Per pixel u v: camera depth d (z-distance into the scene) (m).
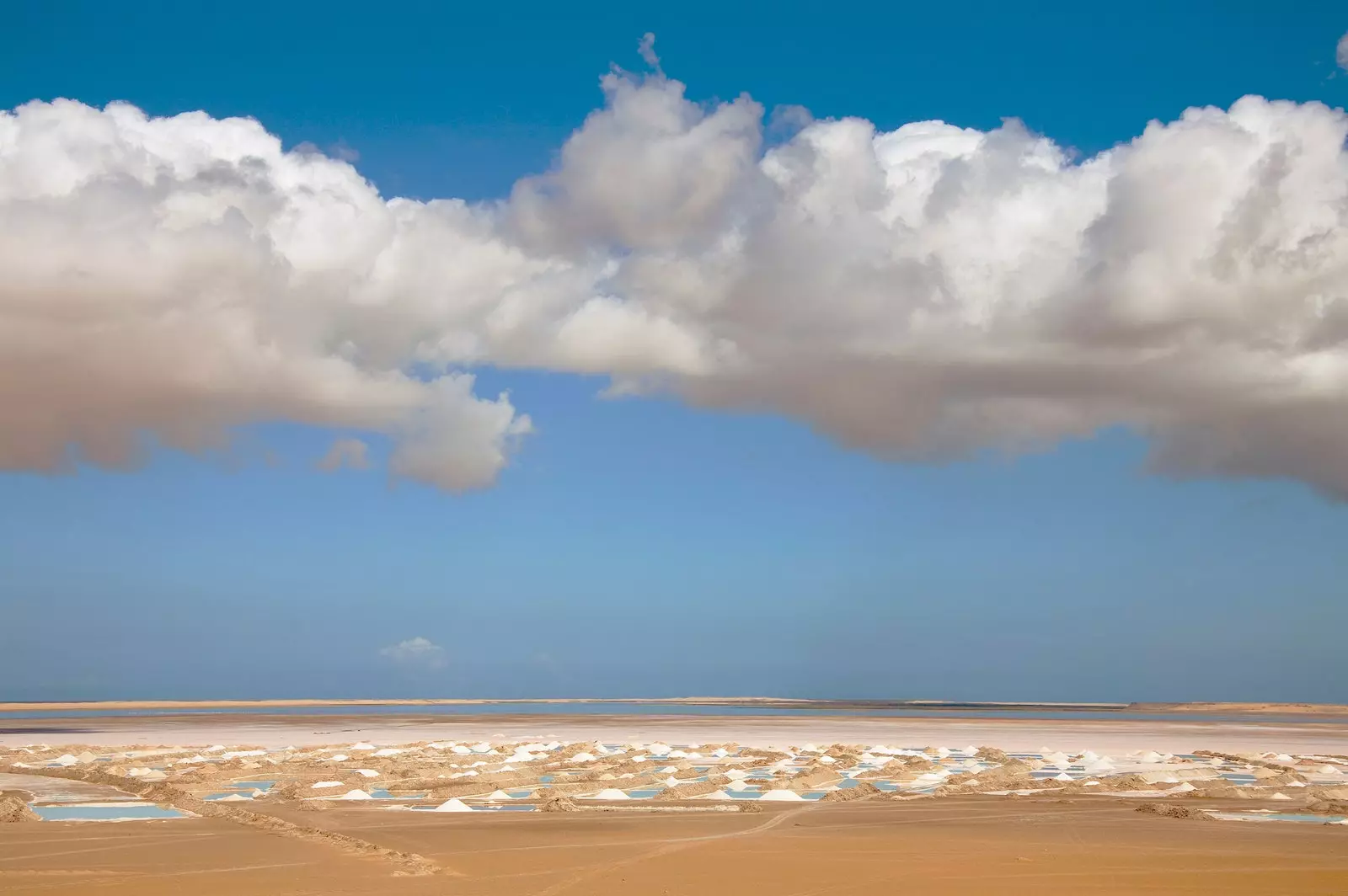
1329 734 93.06
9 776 50.38
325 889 24.19
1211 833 33.03
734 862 27.64
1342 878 25.78
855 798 42.38
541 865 27.22
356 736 82.81
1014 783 46.94
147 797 41.62
